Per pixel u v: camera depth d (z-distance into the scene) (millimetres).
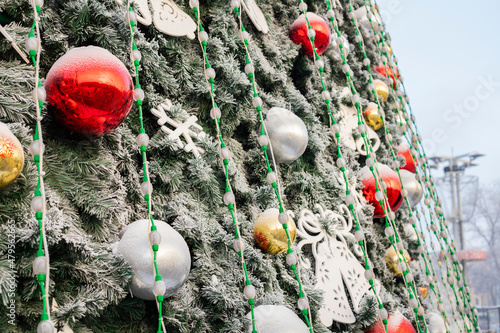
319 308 1114
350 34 1907
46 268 571
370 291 1363
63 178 796
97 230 815
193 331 864
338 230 1385
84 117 763
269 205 1184
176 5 1146
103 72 753
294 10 1551
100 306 713
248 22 1391
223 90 1153
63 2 900
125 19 941
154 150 989
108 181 864
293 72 1521
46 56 867
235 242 841
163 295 764
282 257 1180
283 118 1204
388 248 1612
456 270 1572
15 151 644
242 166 1212
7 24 821
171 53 1093
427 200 1556
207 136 1084
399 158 1840
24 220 698
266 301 988
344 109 1699
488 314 4660
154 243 710
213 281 929
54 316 680
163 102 1037
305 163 1400
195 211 998
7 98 736
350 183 1526
